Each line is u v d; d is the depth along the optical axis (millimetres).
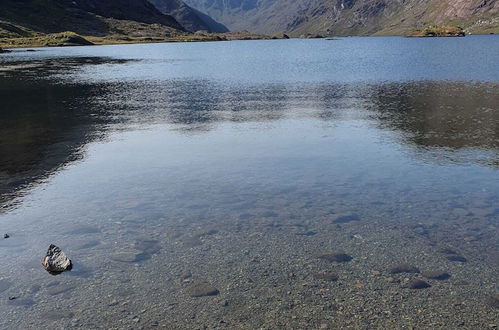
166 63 111688
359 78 67438
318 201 17922
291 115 37531
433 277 12078
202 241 14516
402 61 104938
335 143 27484
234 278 12172
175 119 36562
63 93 54406
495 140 27031
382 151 25344
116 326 10109
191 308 10781
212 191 19250
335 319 10266
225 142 28312
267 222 15961
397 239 14469
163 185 20125
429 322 10117
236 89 56500
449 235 14695
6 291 11602
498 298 11023
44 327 10125
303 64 102250
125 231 15289
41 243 14430
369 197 18250
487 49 150000
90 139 29656
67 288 11734
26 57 143125
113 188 19797
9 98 50656
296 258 13289
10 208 17547
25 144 28500
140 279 12164
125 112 40438
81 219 16359
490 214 16344
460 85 54188
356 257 13305
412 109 39031
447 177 20562
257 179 20766
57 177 21562
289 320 10258
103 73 83125
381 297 11141
